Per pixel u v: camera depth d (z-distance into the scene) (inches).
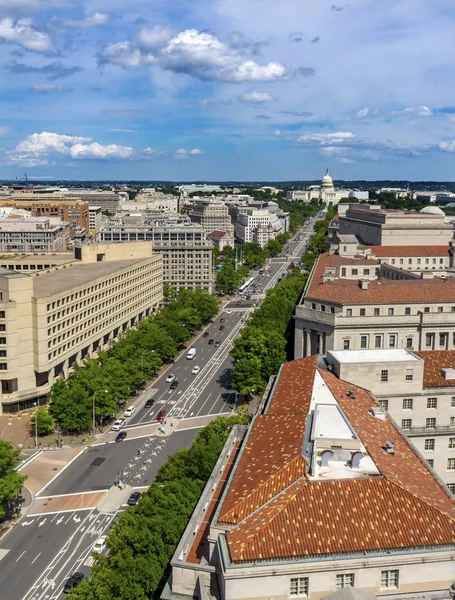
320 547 2751.0
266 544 2736.2
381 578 2787.9
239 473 3393.2
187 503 4156.0
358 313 7829.7
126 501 5644.7
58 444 6875.0
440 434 4884.4
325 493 2972.4
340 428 3649.1
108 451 6707.7
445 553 2785.4
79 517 5393.7
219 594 2854.3
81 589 3673.7
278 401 4379.9
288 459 3272.6
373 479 3061.0
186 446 6791.3
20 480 5201.8
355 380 4778.5
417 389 4859.7
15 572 4635.8
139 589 3575.3
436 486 3233.3
